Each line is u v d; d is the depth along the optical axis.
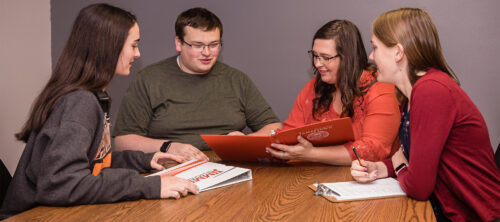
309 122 1.94
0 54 2.76
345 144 1.54
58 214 0.99
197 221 0.94
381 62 1.25
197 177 1.28
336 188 1.18
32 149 1.11
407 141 1.27
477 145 1.17
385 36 1.22
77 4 3.08
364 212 1.00
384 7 2.69
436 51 1.19
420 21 1.19
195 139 2.08
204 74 2.16
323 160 1.50
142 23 3.01
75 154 1.03
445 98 1.10
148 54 3.03
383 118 1.60
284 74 2.88
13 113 2.87
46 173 1.01
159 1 2.97
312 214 0.98
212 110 2.14
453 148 1.17
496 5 2.55
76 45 1.17
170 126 2.07
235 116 2.17
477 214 1.15
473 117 1.15
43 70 3.10
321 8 2.78
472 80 2.65
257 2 2.86
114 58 1.19
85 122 1.07
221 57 2.95
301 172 1.43
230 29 2.92
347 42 1.66
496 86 2.61
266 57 2.89
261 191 1.18
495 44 2.58
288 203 1.07
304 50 2.83
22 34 2.91
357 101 1.70
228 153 1.59
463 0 2.60
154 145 1.84
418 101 1.12
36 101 1.14
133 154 1.48
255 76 2.93
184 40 1.98
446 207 1.17
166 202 1.08
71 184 1.02
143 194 1.10
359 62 1.69
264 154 1.54
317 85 1.88
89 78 1.16
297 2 2.81
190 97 2.12
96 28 1.17
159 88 2.09
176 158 1.52
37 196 1.02
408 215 0.98
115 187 1.07
